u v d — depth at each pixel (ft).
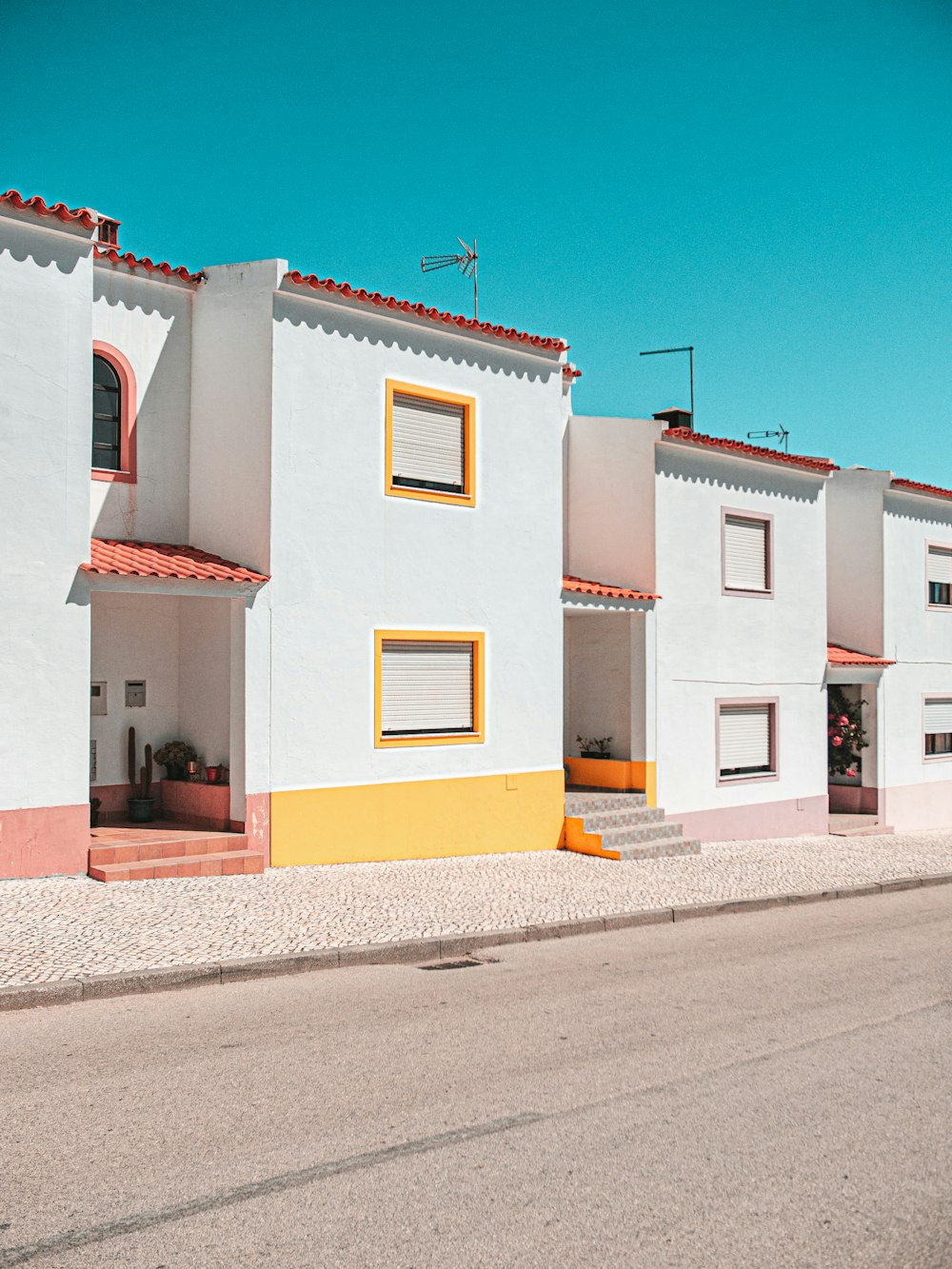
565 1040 23.26
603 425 57.52
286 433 41.24
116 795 42.50
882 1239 14.55
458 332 46.85
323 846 42.14
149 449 42.52
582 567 57.88
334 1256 13.73
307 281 41.39
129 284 42.04
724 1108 19.30
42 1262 13.43
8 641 34.17
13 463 34.45
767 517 62.69
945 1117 19.10
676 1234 14.55
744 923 38.45
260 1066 20.89
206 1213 14.80
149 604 43.34
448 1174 16.21
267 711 40.47
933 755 76.79
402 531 44.98
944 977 30.25
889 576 73.26
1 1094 19.13
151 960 27.30
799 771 64.54
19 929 29.22
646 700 55.26
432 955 31.53
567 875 44.11
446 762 46.39
